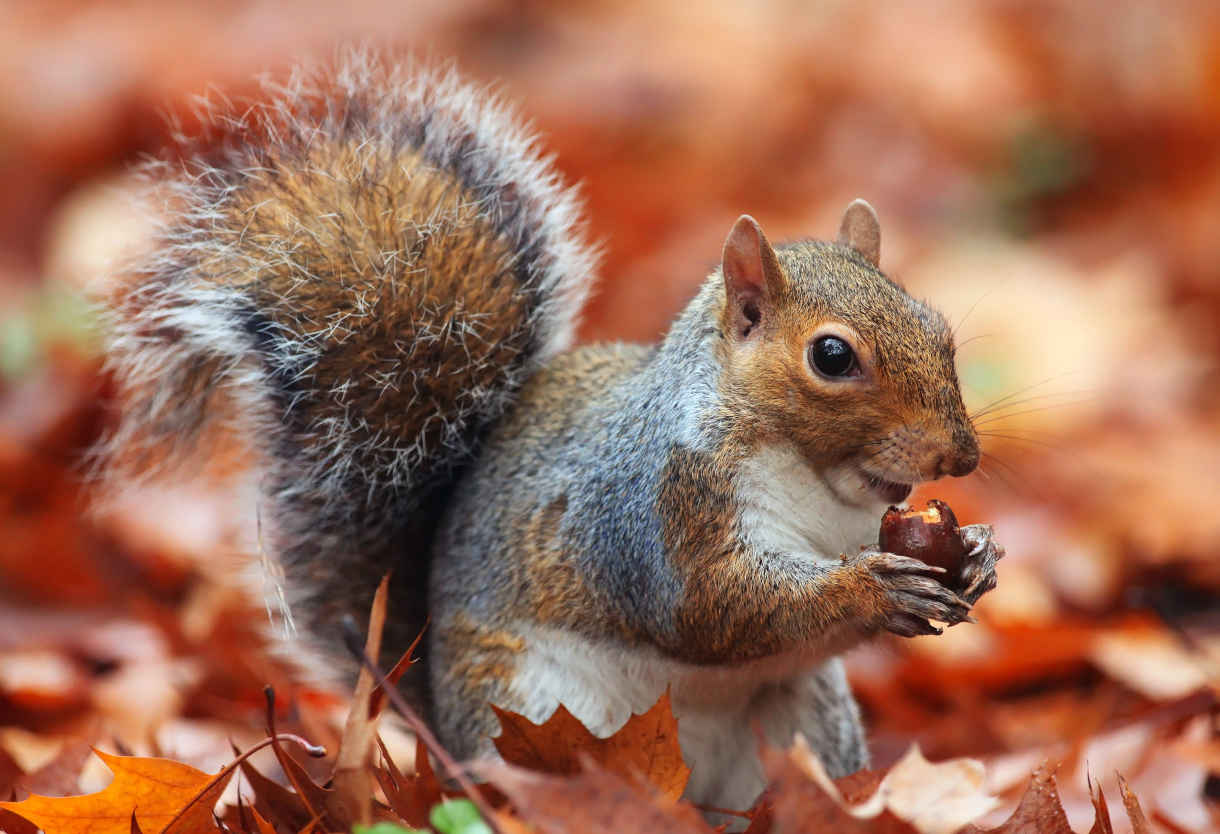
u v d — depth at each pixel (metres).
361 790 7.16
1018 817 7.23
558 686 8.64
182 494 13.75
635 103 23.06
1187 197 20.67
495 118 10.17
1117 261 19.48
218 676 11.40
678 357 8.71
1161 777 9.14
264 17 23.27
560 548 8.74
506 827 6.60
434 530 9.54
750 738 8.95
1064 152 21.47
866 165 21.94
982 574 8.11
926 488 14.62
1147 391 16.55
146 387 9.76
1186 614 13.19
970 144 22.05
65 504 14.23
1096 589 13.44
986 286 18.03
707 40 24.03
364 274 9.17
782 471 8.42
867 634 8.35
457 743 8.87
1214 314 18.53
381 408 9.20
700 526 8.35
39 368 16.47
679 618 8.39
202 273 9.35
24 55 22.98
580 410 9.17
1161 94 21.92
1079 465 15.31
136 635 12.14
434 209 9.45
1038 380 16.50
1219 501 14.27
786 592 8.20
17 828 7.88
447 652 9.01
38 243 21.23
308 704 11.03
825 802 6.53
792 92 23.11
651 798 6.69
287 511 9.49
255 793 7.64
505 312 9.41
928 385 8.21
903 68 22.97
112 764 7.38
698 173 22.09
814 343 8.28
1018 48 23.02
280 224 9.34
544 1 24.47
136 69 22.56
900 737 11.37
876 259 9.62
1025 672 12.02
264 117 10.02
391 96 10.26
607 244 20.48
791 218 20.95
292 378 9.13
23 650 12.08
